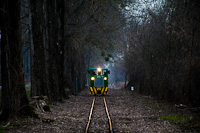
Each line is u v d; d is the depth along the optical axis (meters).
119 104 71.19
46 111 51.78
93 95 107.25
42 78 63.53
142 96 100.62
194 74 61.38
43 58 63.88
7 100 39.50
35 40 61.50
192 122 41.19
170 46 74.62
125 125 38.59
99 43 110.44
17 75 40.16
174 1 70.19
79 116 49.16
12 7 38.97
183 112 54.44
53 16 77.50
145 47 99.44
